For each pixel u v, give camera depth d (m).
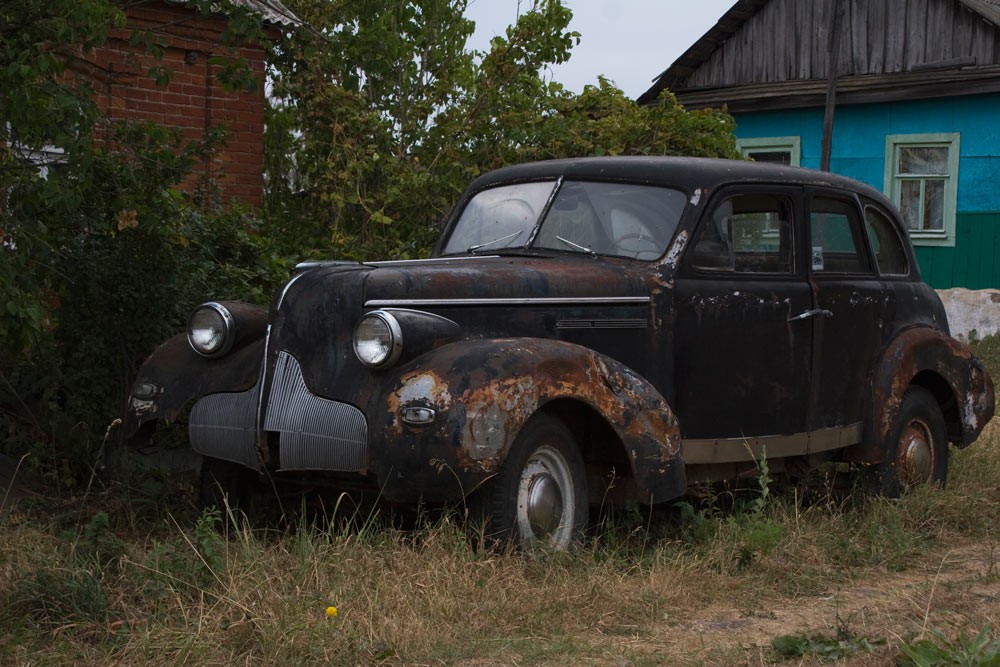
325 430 5.14
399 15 14.29
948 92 18.53
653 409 5.62
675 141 11.50
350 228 11.20
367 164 10.85
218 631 4.08
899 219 7.61
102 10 6.00
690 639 4.48
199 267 7.70
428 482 4.90
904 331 7.29
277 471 5.41
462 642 4.23
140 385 5.80
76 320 6.80
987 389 7.69
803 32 20.52
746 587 5.28
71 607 4.32
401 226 11.08
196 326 5.69
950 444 8.33
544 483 5.32
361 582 4.58
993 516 7.00
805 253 6.69
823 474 7.21
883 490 7.02
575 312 5.72
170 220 7.16
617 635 4.53
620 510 6.11
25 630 4.17
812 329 6.64
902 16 19.61
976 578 5.58
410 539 5.16
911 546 6.17
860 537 6.28
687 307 6.05
